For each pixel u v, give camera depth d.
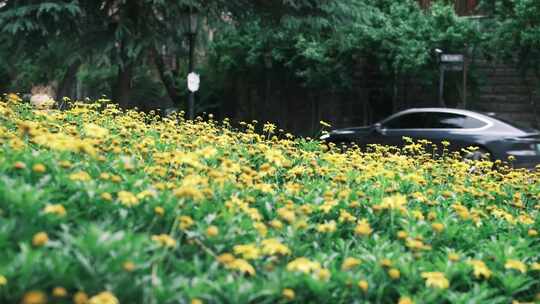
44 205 3.89
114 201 4.34
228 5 20.03
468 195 6.85
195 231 4.12
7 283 3.01
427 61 26.78
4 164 4.32
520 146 13.98
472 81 27.42
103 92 32.94
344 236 5.04
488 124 14.30
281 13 20.27
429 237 4.95
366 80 30.80
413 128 15.02
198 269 3.59
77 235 3.71
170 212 4.21
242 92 35.91
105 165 5.33
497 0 26.28
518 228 5.75
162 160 5.48
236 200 4.50
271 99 34.56
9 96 8.28
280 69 32.97
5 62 19.62
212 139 7.39
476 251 4.96
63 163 4.47
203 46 21.06
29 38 18.11
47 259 3.09
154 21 19.31
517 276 4.40
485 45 26.64
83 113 9.34
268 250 3.79
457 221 5.47
